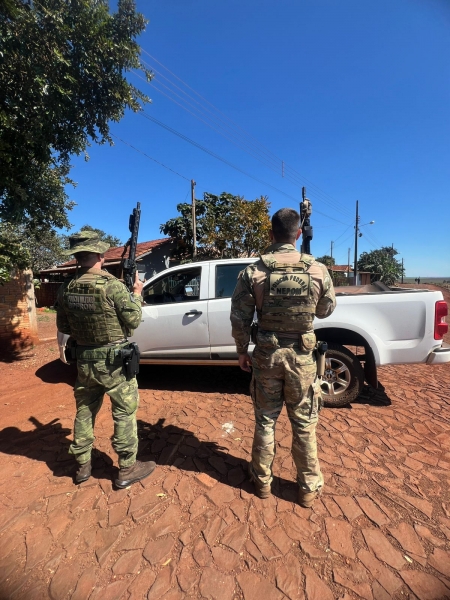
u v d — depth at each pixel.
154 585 1.51
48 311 14.87
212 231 15.59
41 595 1.49
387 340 3.24
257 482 2.03
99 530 1.83
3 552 1.72
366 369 3.36
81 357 2.08
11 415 3.43
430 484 2.17
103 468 2.40
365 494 2.07
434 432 2.86
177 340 3.81
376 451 2.56
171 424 3.06
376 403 3.49
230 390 3.97
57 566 1.63
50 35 4.38
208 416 3.22
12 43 4.14
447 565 1.59
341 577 1.54
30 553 1.70
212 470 2.34
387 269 39.25
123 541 1.75
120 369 2.10
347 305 3.29
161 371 4.78
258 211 15.31
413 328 3.20
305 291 1.78
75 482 2.24
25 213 6.21
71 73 4.75
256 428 2.01
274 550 1.68
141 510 1.97
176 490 2.13
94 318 2.00
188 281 3.95
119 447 2.13
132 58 5.06
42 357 6.01
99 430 2.96
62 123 5.30
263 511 1.94
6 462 2.51
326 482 2.19
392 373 4.58
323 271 1.88
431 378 4.36
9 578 1.58
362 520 1.87
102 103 5.43
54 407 3.62
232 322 1.97
